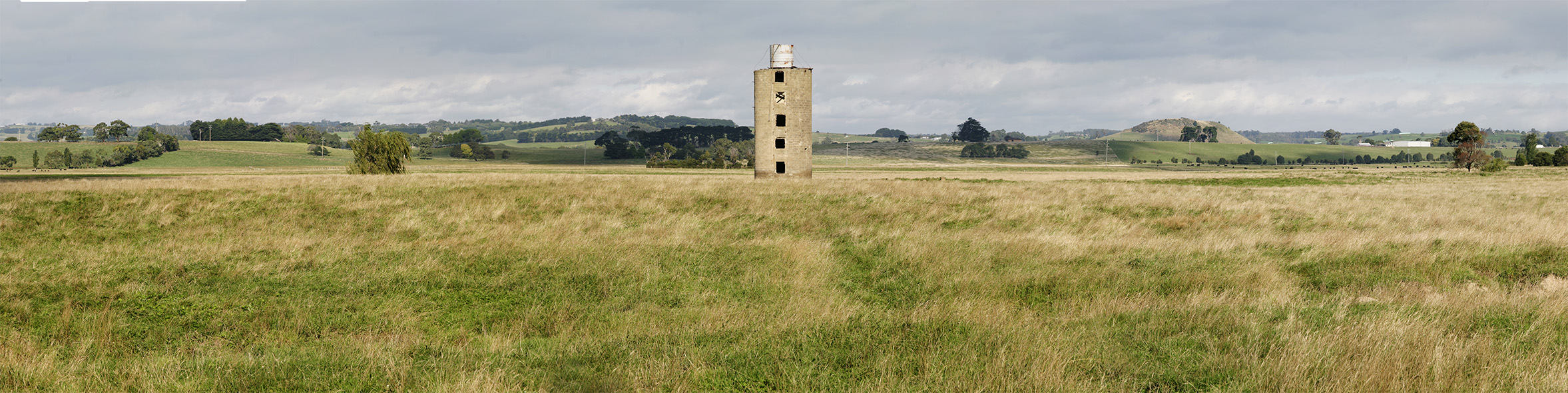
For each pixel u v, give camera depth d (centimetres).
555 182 3072
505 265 1336
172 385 705
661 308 1116
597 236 1878
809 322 918
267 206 2425
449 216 2308
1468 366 653
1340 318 842
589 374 701
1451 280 1240
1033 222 2281
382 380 700
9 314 1014
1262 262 1373
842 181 3456
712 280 1289
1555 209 2809
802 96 4544
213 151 18712
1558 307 881
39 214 2228
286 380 702
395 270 1283
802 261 1418
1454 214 2438
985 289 1197
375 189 2739
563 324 1030
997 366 677
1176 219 2281
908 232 2006
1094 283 1214
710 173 10069
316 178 3316
